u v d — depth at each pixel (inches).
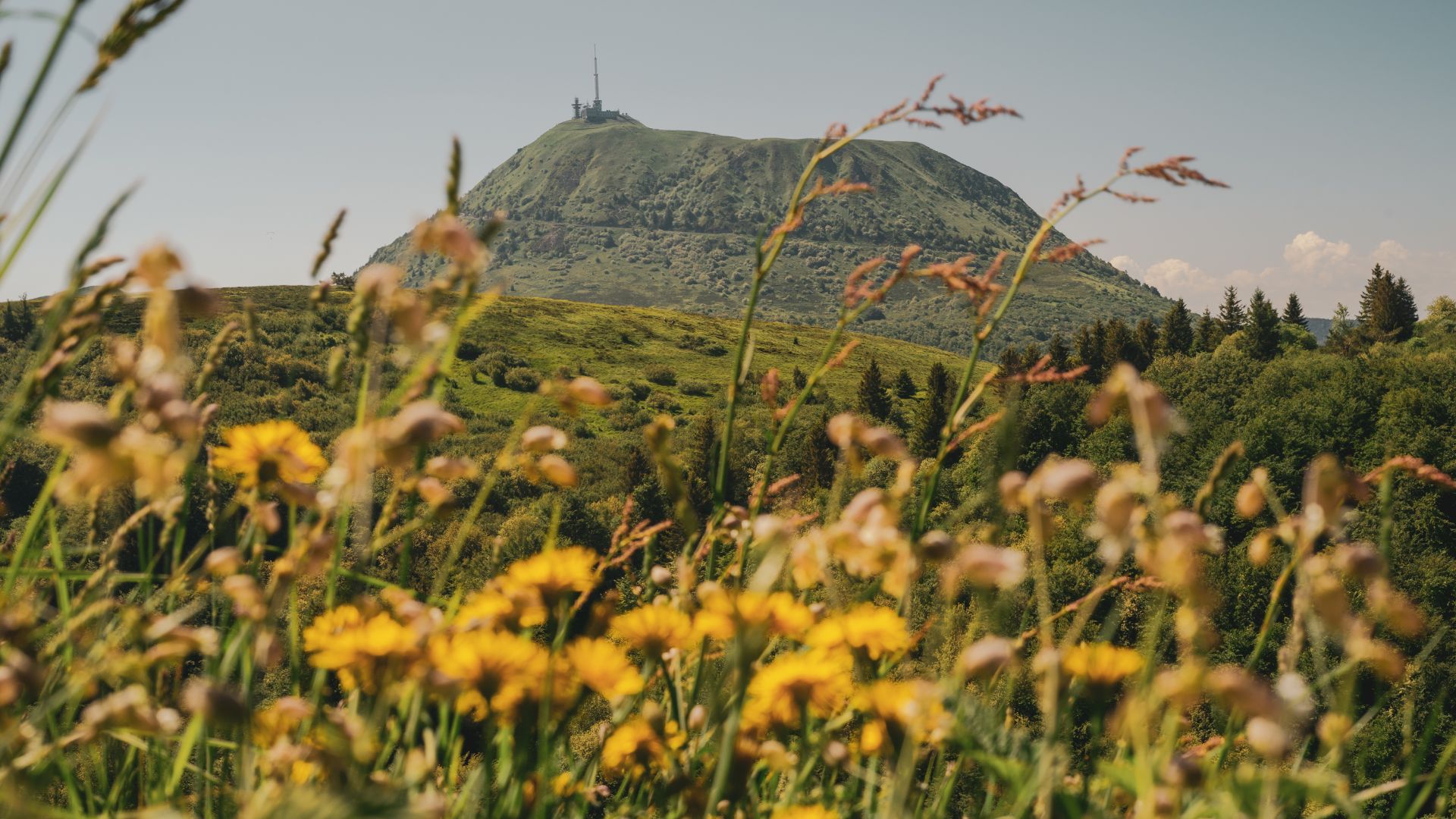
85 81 45.6
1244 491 41.8
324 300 49.5
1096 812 42.9
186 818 44.9
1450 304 3759.8
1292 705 37.2
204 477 51.5
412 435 38.0
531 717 48.1
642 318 5388.8
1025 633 48.9
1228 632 740.7
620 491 1884.8
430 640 46.2
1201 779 38.2
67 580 51.2
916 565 44.6
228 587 42.4
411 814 31.0
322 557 43.5
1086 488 37.8
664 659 57.7
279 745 42.5
